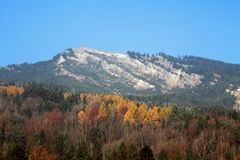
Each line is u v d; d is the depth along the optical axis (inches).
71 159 7736.2
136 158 7219.5
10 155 7677.2
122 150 7445.9
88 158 7775.6
